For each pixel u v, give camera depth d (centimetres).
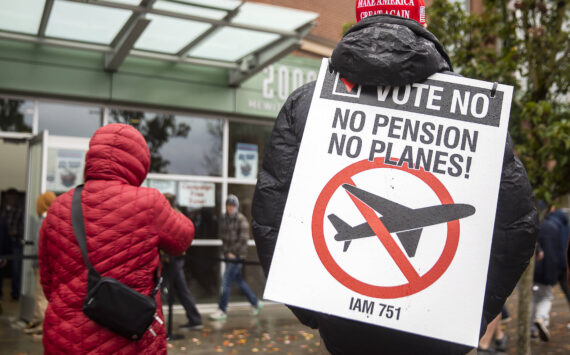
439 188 181
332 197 182
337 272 177
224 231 964
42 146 855
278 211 191
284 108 197
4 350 710
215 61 1032
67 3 768
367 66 180
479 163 182
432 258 177
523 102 577
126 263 266
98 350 256
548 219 796
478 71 593
